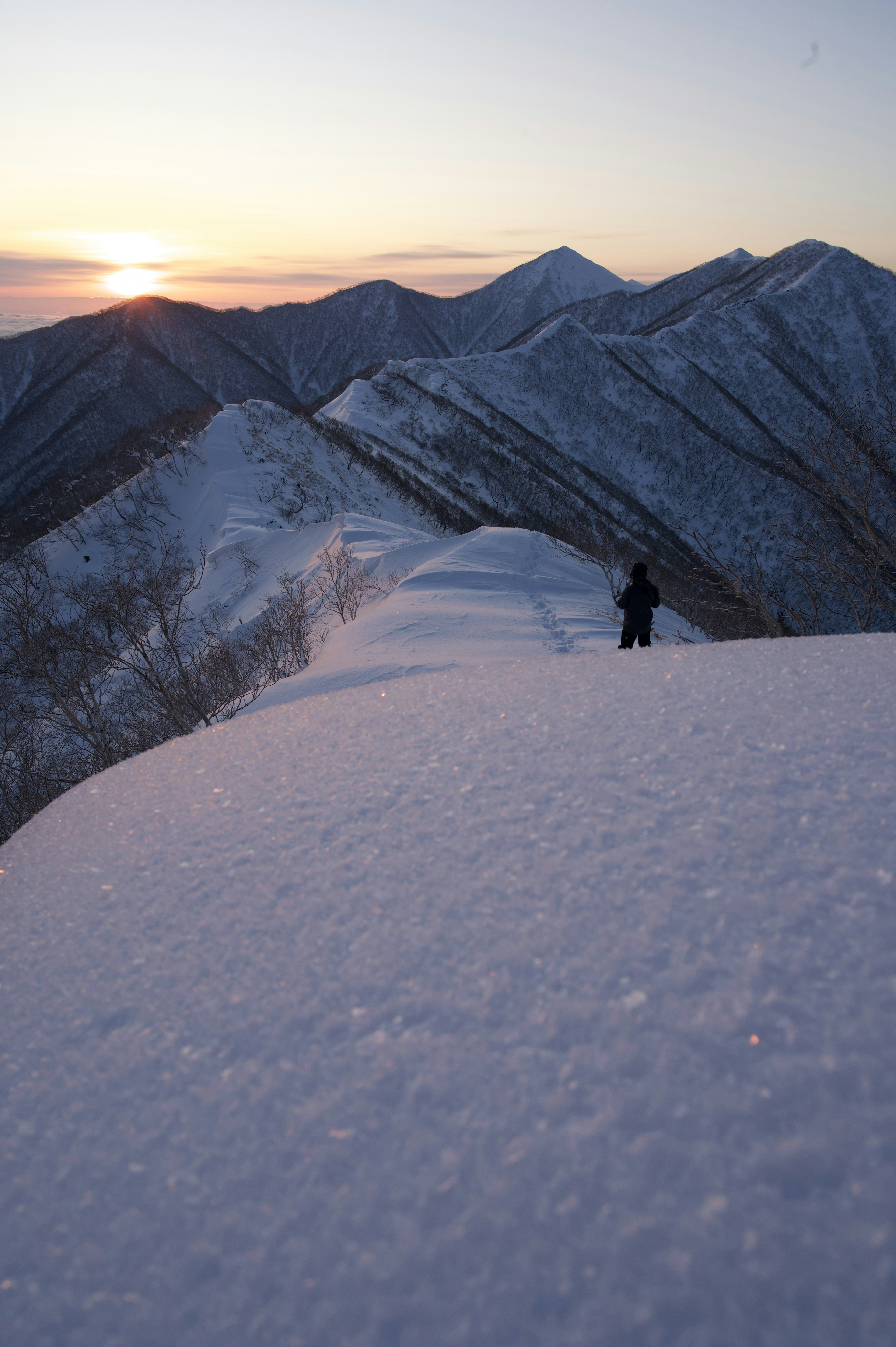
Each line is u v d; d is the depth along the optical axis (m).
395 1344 1.33
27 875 3.35
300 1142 1.76
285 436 56.50
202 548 37.81
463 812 2.93
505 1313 1.35
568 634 13.14
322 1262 1.50
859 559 8.28
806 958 1.94
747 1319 1.26
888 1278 1.27
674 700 3.61
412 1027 2.00
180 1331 1.43
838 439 8.33
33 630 13.29
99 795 4.10
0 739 14.26
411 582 16.62
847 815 2.45
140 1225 1.65
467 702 4.08
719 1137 1.57
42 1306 1.53
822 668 3.69
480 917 2.34
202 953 2.46
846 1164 1.46
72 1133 1.91
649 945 2.09
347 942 2.36
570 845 2.58
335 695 4.73
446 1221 1.53
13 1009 2.41
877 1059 1.65
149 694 15.35
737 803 2.62
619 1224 1.45
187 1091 1.96
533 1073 1.80
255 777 3.67
